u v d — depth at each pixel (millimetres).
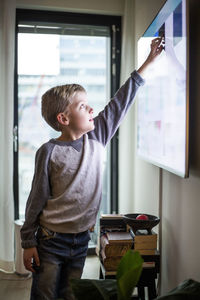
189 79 1359
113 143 2994
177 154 1422
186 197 1492
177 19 1373
